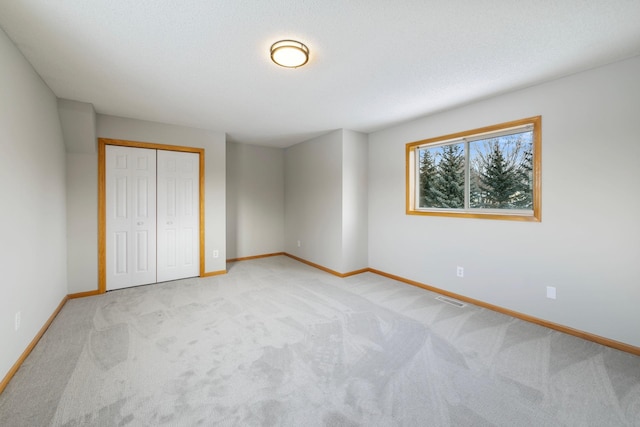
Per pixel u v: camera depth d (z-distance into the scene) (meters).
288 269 4.81
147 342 2.32
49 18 1.68
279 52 1.99
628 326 2.22
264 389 1.75
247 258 5.65
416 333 2.50
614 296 2.28
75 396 1.68
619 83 2.21
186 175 4.13
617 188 2.25
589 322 2.40
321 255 4.79
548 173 2.60
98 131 3.48
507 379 1.87
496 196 3.12
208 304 3.17
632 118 2.17
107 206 3.56
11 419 1.50
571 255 2.49
